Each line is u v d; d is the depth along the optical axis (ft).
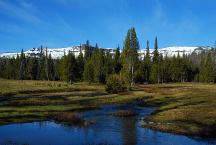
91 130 129.49
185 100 233.96
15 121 147.54
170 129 129.90
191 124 139.33
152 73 492.54
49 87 331.16
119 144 103.96
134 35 399.24
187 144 106.01
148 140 111.14
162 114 171.42
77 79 460.96
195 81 557.33
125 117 169.48
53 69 551.18
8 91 277.03
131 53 397.39
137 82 486.38
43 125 139.95
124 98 255.09
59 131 125.70
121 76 326.24
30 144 101.19
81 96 260.42
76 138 112.27
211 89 335.47
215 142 109.81
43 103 214.69
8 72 590.55
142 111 195.62
